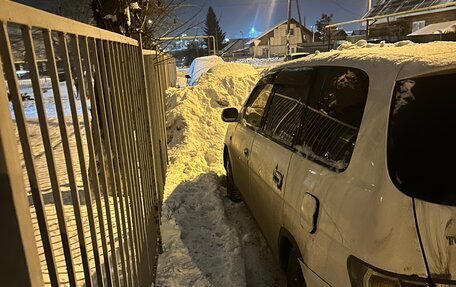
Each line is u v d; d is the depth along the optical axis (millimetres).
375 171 1797
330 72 2607
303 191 2396
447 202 1611
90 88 1789
